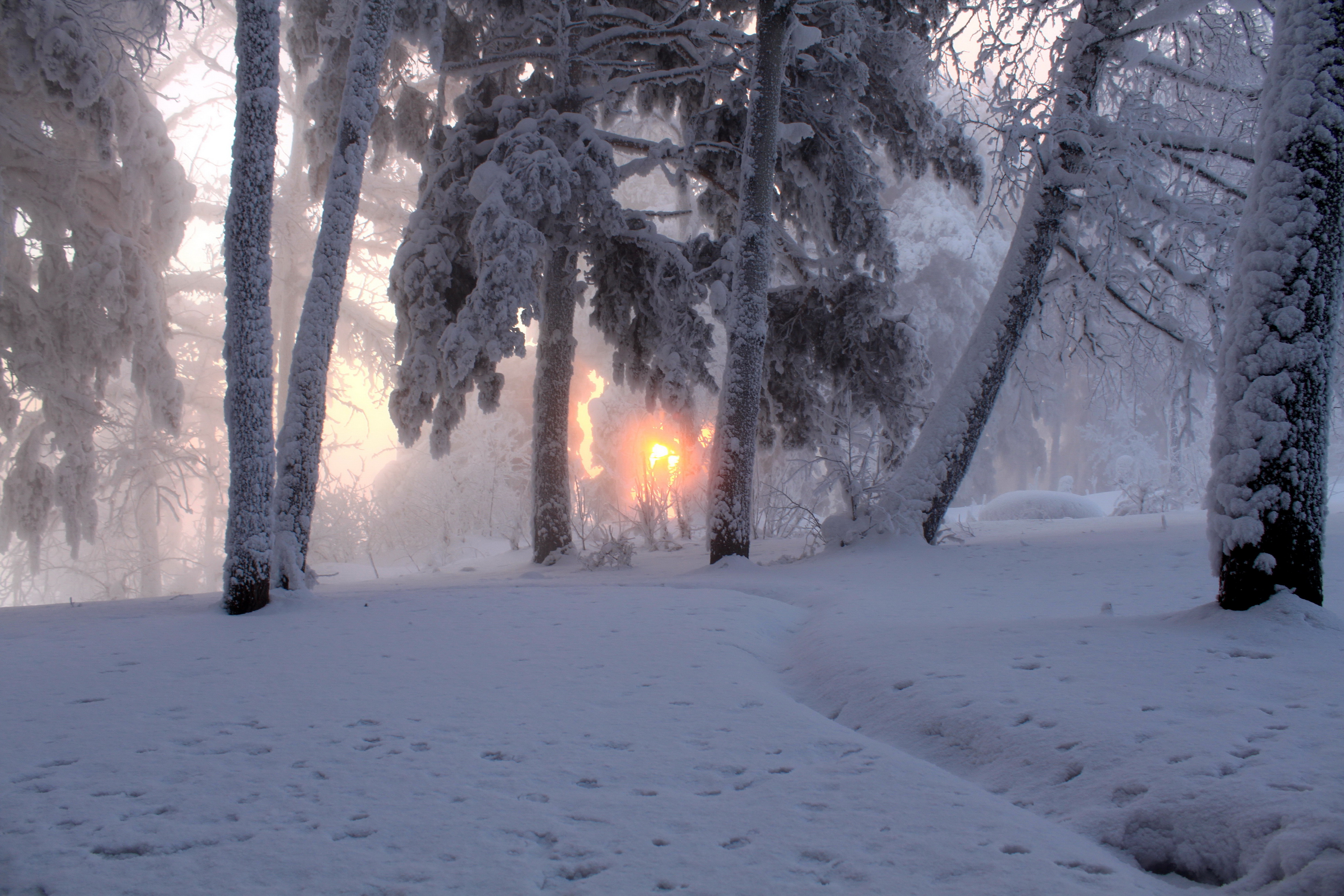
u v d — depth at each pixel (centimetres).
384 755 382
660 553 1628
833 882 254
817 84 1440
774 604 839
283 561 928
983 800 320
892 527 1292
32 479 1745
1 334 1669
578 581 1195
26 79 1493
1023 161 1348
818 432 1661
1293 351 554
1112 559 1012
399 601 894
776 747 384
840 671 532
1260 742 342
